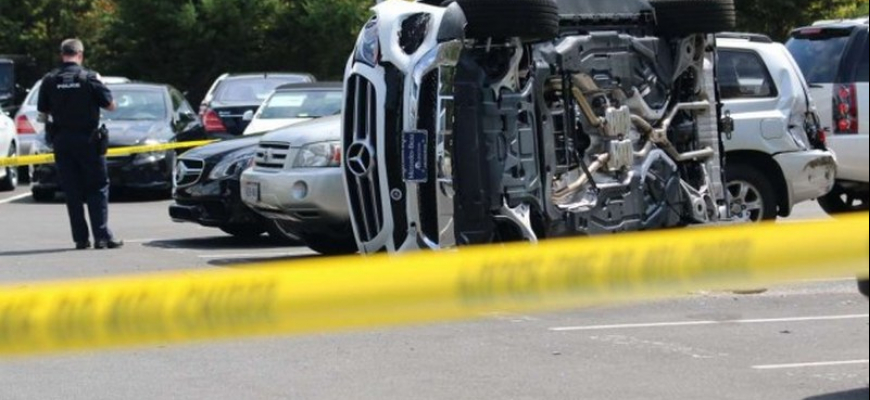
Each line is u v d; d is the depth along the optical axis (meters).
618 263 6.92
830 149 18.69
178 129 25.92
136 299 6.15
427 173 12.36
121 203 25.20
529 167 12.80
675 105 14.16
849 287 14.40
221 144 17.95
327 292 6.32
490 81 12.60
